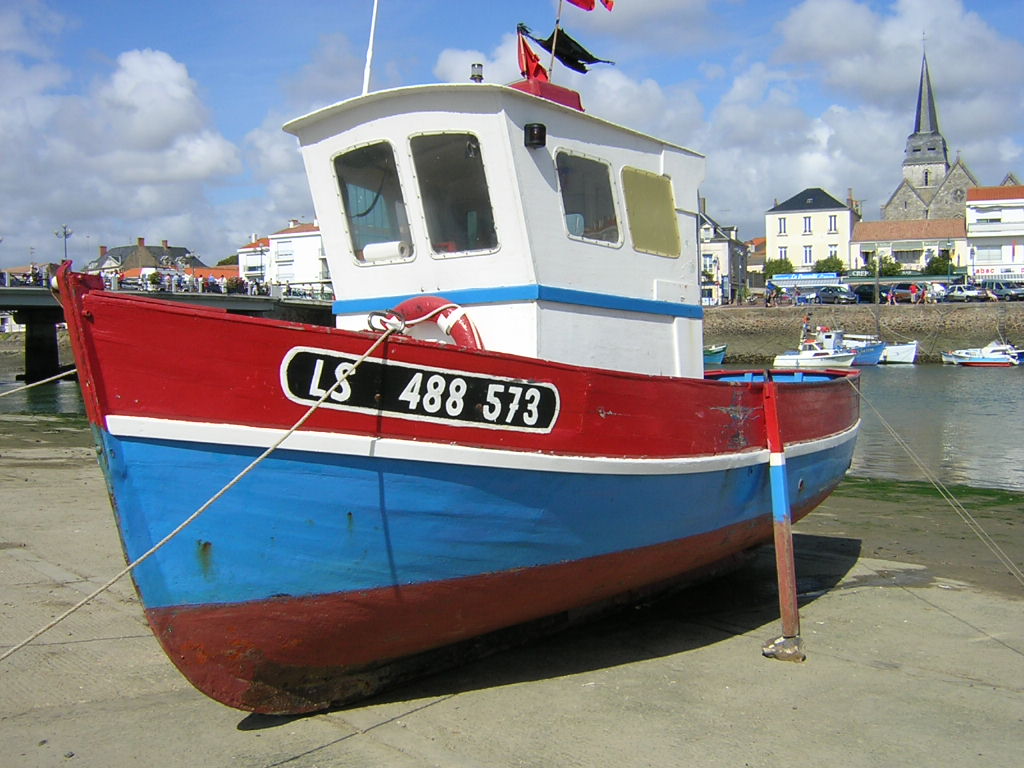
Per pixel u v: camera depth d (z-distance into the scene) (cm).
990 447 2084
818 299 6538
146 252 9888
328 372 413
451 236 558
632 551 559
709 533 623
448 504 451
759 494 660
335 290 611
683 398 561
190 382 390
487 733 450
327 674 464
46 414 2775
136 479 391
